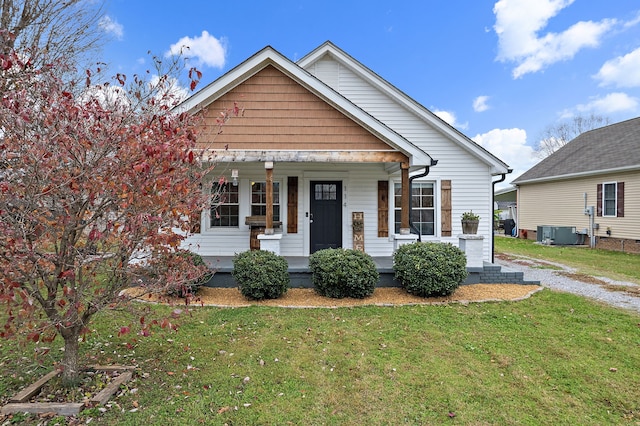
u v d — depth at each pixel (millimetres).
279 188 9133
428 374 3555
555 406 3041
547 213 18141
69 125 2754
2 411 2742
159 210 2891
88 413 2758
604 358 3969
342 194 9242
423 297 6266
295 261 8070
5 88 3002
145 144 2764
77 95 3807
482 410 2961
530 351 4121
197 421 2723
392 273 6953
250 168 9062
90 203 2812
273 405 2977
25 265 2631
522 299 6191
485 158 9508
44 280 2852
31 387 3039
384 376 3510
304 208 9125
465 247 7426
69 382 3139
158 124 3053
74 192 2709
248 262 6062
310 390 3234
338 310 5559
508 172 9586
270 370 3598
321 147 7207
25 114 2697
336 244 9242
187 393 3121
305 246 9109
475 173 9633
